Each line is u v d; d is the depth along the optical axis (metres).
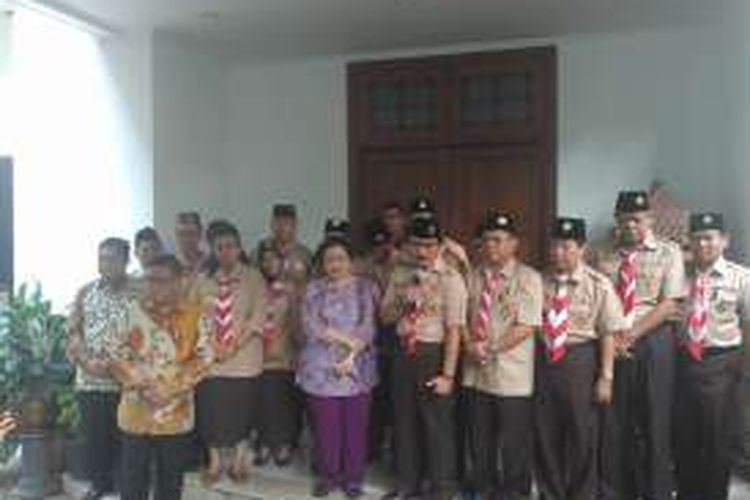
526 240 5.73
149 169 5.49
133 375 3.62
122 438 3.72
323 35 5.56
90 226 5.64
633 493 3.96
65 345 4.56
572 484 3.84
